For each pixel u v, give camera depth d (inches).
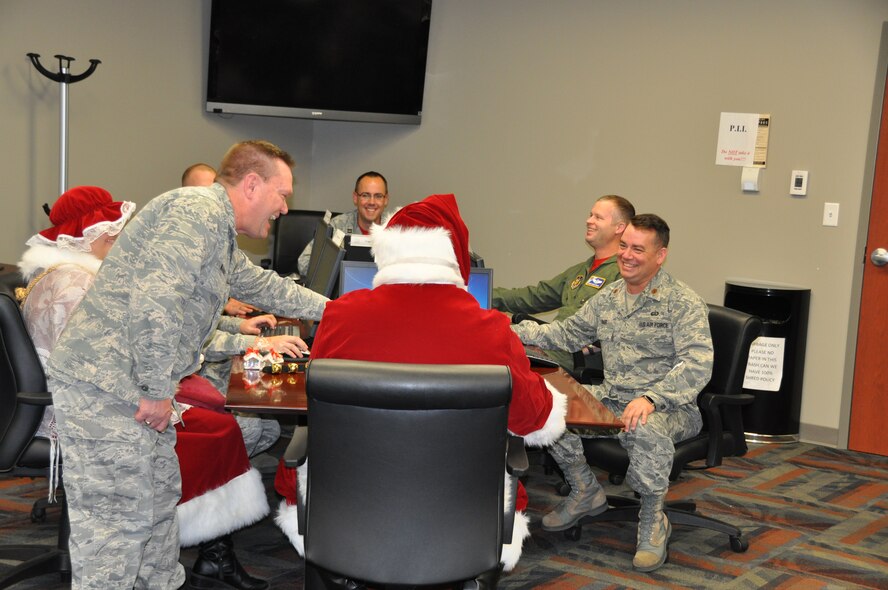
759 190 197.8
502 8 223.9
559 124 219.6
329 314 79.6
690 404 123.8
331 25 222.1
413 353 76.5
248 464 106.0
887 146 183.5
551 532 133.6
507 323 80.9
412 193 241.6
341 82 225.6
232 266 91.6
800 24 190.4
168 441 91.4
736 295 193.3
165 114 207.8
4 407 98.0
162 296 79.6
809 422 195.8
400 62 227.6
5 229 173.6
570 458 127.8
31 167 177.5
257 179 88.8
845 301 190.4
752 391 191.6
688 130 204.4
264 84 220.1
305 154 253.0
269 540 127.0
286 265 215.5
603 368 142.9
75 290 97.8
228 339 112.3
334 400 71.2
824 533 137.9
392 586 81.8
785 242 196.1
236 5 214.1
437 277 78.5
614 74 211.6
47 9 176.9
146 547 91.0
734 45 197.6
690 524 129.3
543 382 84.7
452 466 73.1
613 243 152.2
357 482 73.9
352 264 120.7
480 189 231.9
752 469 171.6
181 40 210.1
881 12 182.4
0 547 109.0
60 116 173.0
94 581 84.5
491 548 76.0
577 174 218.7
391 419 71.7
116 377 82.9
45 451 98.9
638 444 116.9
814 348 194.2
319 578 87.4
